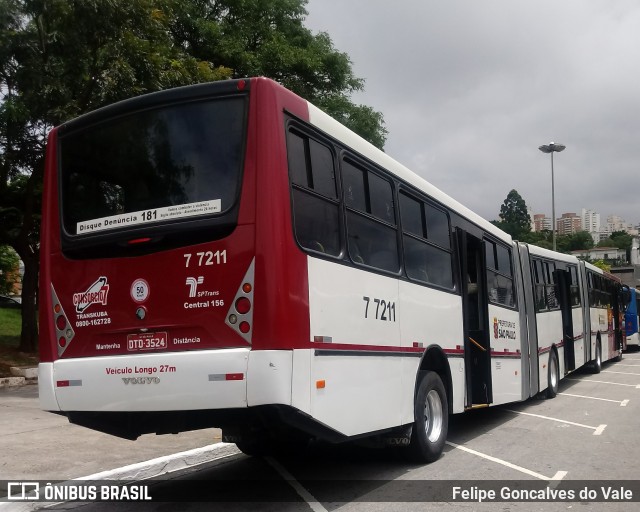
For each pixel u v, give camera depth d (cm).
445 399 820
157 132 581
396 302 706
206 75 1653
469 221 995
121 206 584
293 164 549
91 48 1402
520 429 1018
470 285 1021
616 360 2444
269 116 536
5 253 3678
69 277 601
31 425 942
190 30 2075
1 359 1578
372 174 690
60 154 637
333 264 584
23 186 1853
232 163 541
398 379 696
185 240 545
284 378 500
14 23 1366
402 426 720
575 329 1641
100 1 1327
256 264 513
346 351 591
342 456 831
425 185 834
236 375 502
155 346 544
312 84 2230
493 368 1027
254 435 635
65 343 595
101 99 1382
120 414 571
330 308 571
